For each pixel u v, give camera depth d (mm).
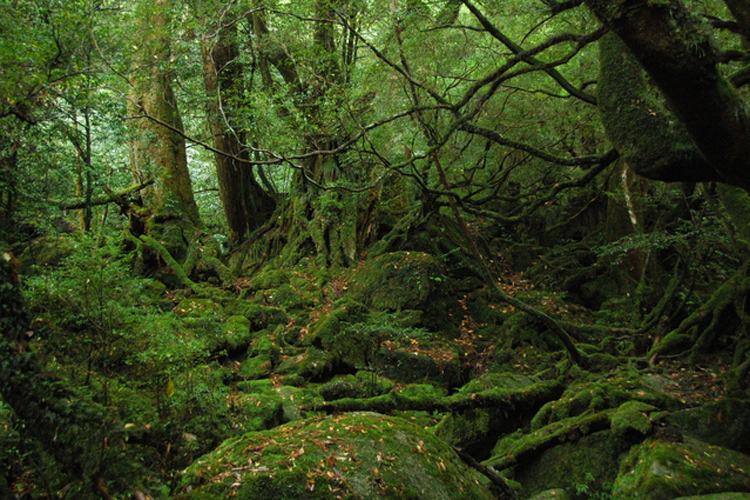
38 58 5871
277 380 7297
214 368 7254
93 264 5016
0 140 6203
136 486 1901
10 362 1831
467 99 5945
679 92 2412
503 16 7652
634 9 2229
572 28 7531
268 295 10250
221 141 13664
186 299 10008
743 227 5688
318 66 9320
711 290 9227
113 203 13836
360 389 6816
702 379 6215
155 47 9023
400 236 11508
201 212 18234
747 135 2531
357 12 7641
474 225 12688
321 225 11938
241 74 12523
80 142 9266
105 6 9445
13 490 2885
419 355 8102
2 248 1894
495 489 4301
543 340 8945
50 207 8523
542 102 9695
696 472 3924
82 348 4441
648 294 9477
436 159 6945
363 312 9289
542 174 11594
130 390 4332
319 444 3121
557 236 14031
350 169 11945
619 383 5949
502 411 6012
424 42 7379
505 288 11141
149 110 12656
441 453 3494
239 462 2945
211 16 9102
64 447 1846
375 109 9188
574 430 5105
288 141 9820
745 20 3480
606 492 4523
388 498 2812
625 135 3271
